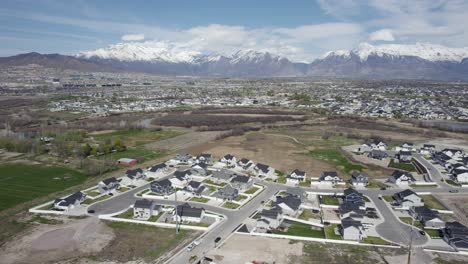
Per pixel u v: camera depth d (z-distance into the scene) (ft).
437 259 224.94
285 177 396.57
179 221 282.15
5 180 378.32
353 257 226.99
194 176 397.39
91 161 441.68
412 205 306.96
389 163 451.94
